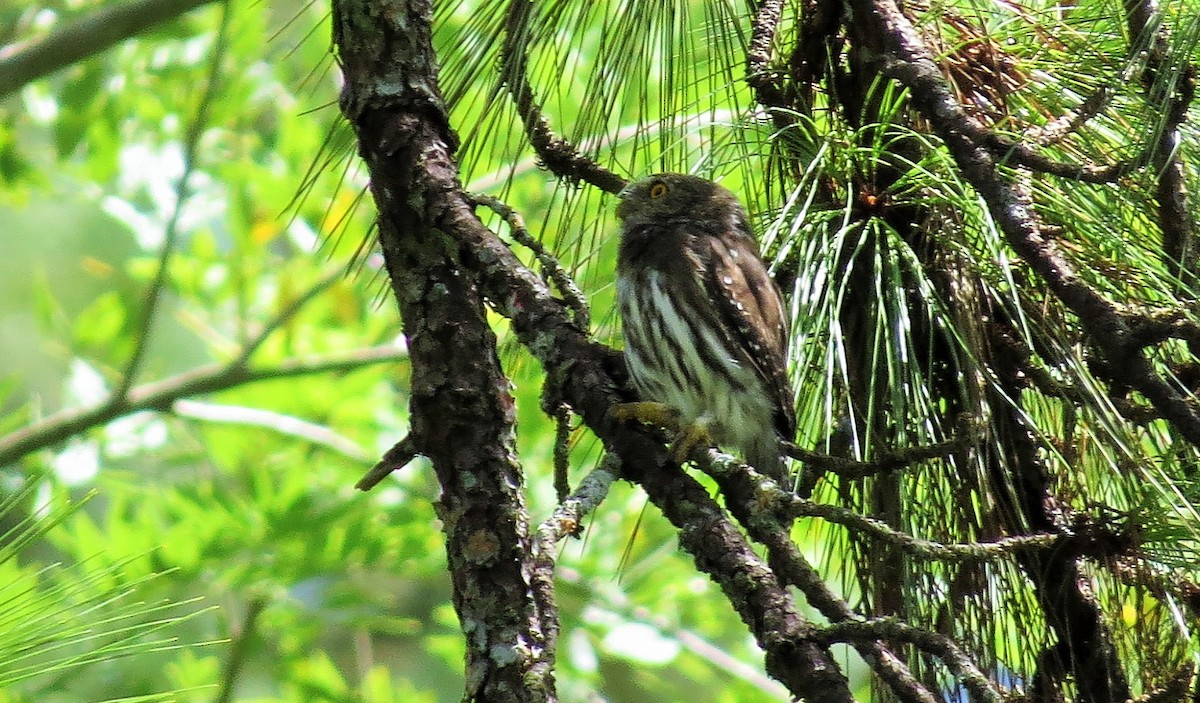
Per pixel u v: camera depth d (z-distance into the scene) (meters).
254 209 18.95
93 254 25.50
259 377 17.64
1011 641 8.32
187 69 18.30
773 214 8.94
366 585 17.61
